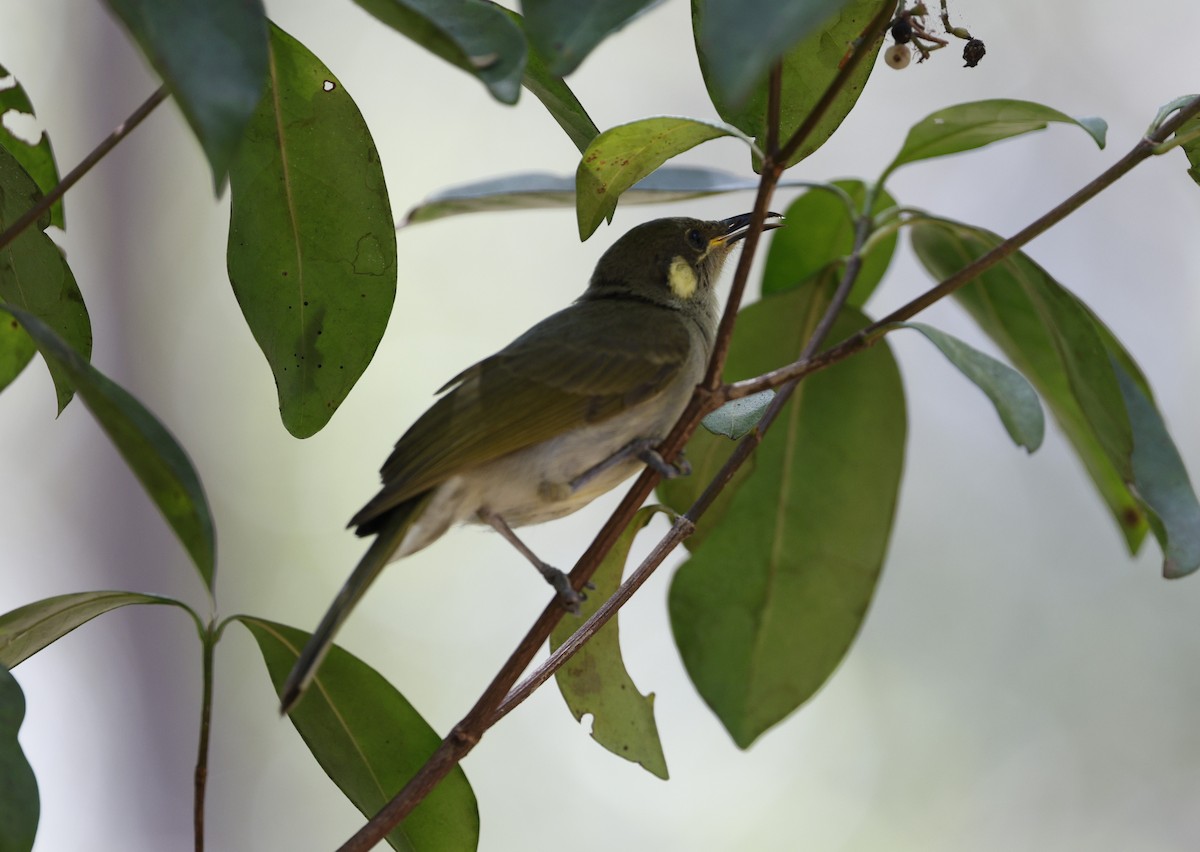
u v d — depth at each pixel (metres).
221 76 3.09
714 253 7.32
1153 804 12.72
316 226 5.14
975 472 14.40
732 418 5.03
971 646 13.70
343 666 5.03
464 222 15.09
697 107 15.90
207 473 14.91
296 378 5.24
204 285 15.52
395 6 3.45
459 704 13.45
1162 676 13.25
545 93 5.05
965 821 12.78
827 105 4.26
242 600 14.39
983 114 5.86
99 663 14.18
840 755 13.22
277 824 13.89
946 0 4.95
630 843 12.95
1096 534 13.95
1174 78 15.36
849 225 7.51
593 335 6.23
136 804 14.00
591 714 5.70
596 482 6.10
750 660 7.13
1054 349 6.75
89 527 14.55
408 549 5.84
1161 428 6.04
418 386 14.66
